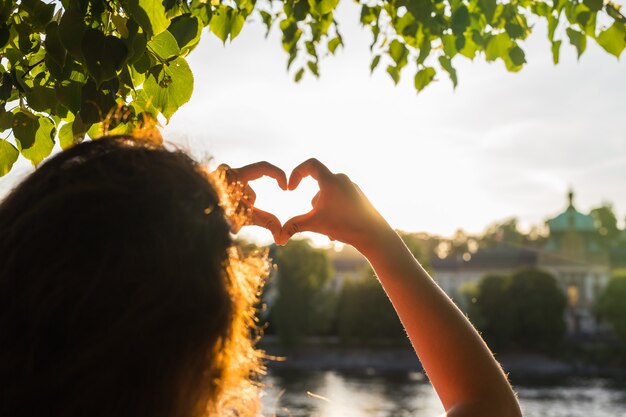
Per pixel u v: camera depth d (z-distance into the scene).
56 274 0.60
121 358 0.60
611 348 78.62
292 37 3.81
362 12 3.64
